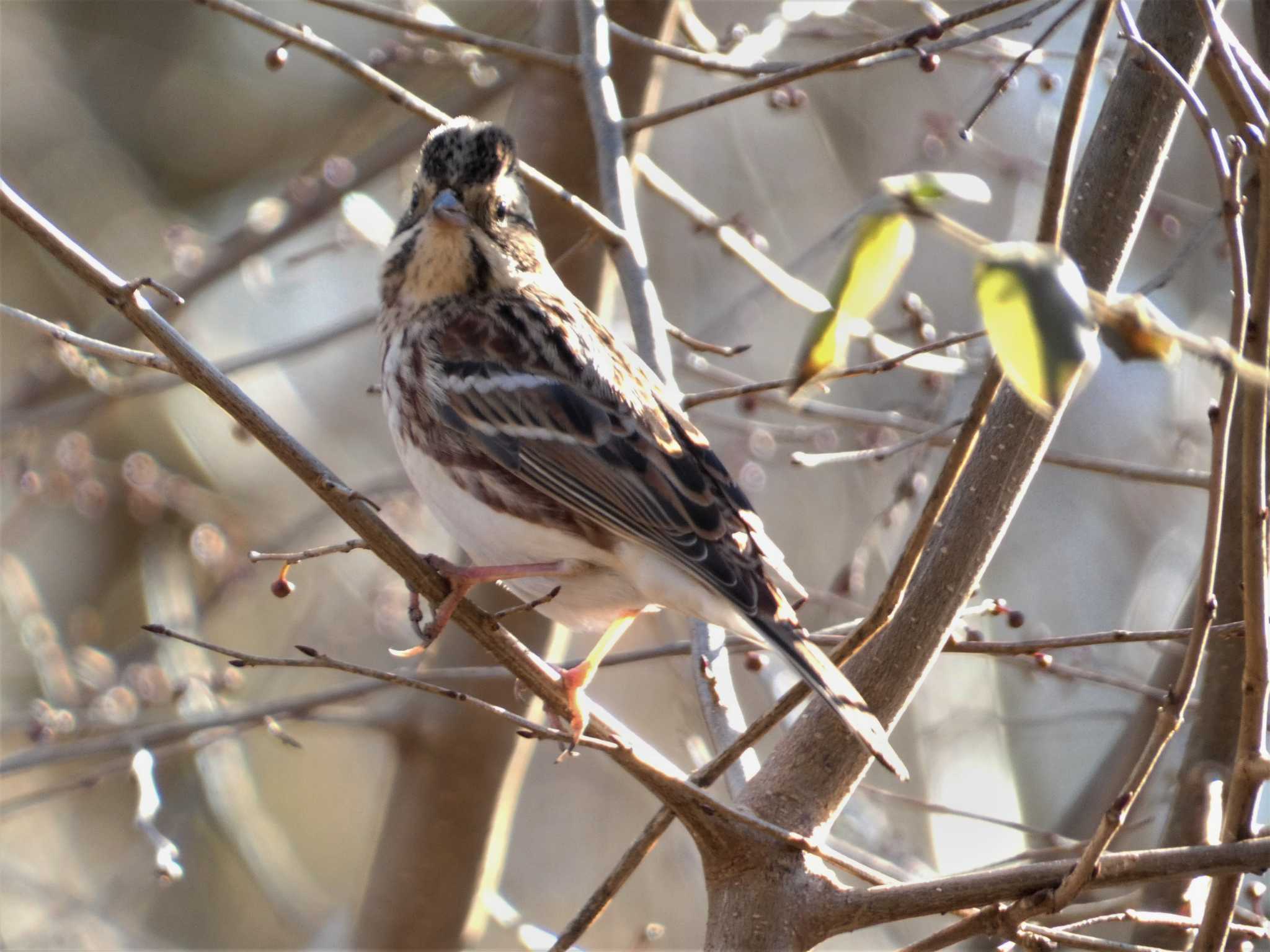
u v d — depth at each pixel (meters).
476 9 17.92
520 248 9.35
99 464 15.27
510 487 8.61
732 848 7.20
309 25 20.88
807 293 10.91
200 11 21.06
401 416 8.98
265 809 19.42
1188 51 7.41
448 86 16.48
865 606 11.23
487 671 9.80
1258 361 5.59
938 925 13.86
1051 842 10.84
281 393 17.81
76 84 20.56
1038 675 12.98
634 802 16.91
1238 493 8.80
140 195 19.73
